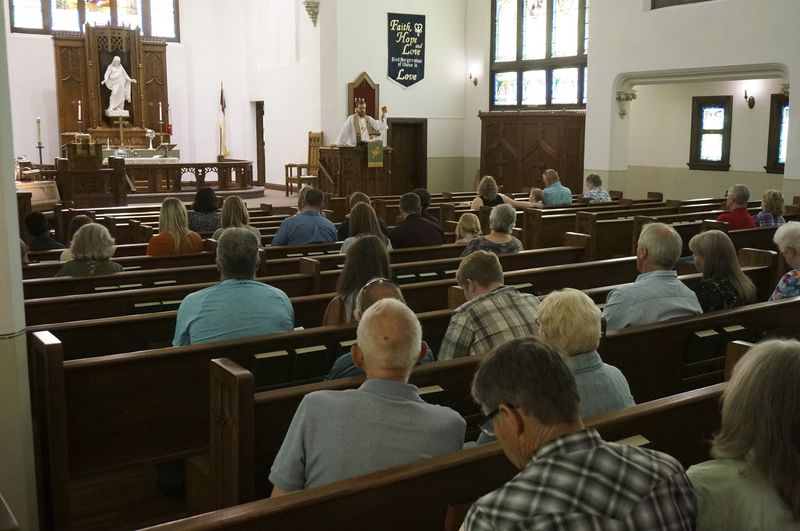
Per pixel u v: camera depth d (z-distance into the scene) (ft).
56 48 61.31
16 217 9.39
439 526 6.64
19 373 9.48
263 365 10.29
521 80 54.95
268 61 63.82
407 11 54.70
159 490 11.95
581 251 19.85
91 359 9.55
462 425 7.38
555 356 4.96
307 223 21.91
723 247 13.23
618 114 45.85
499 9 55.72
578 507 4.33
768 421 4.84
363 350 7.27
